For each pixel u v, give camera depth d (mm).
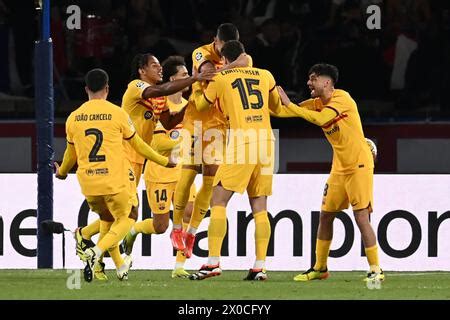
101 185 23438
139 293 21906
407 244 29188
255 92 24453
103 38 41000
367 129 37812
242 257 29094
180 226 26719
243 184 24406
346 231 29016
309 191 29281
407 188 29250
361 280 25547
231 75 24422
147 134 26531
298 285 23953
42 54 28453
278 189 29328
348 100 24266
